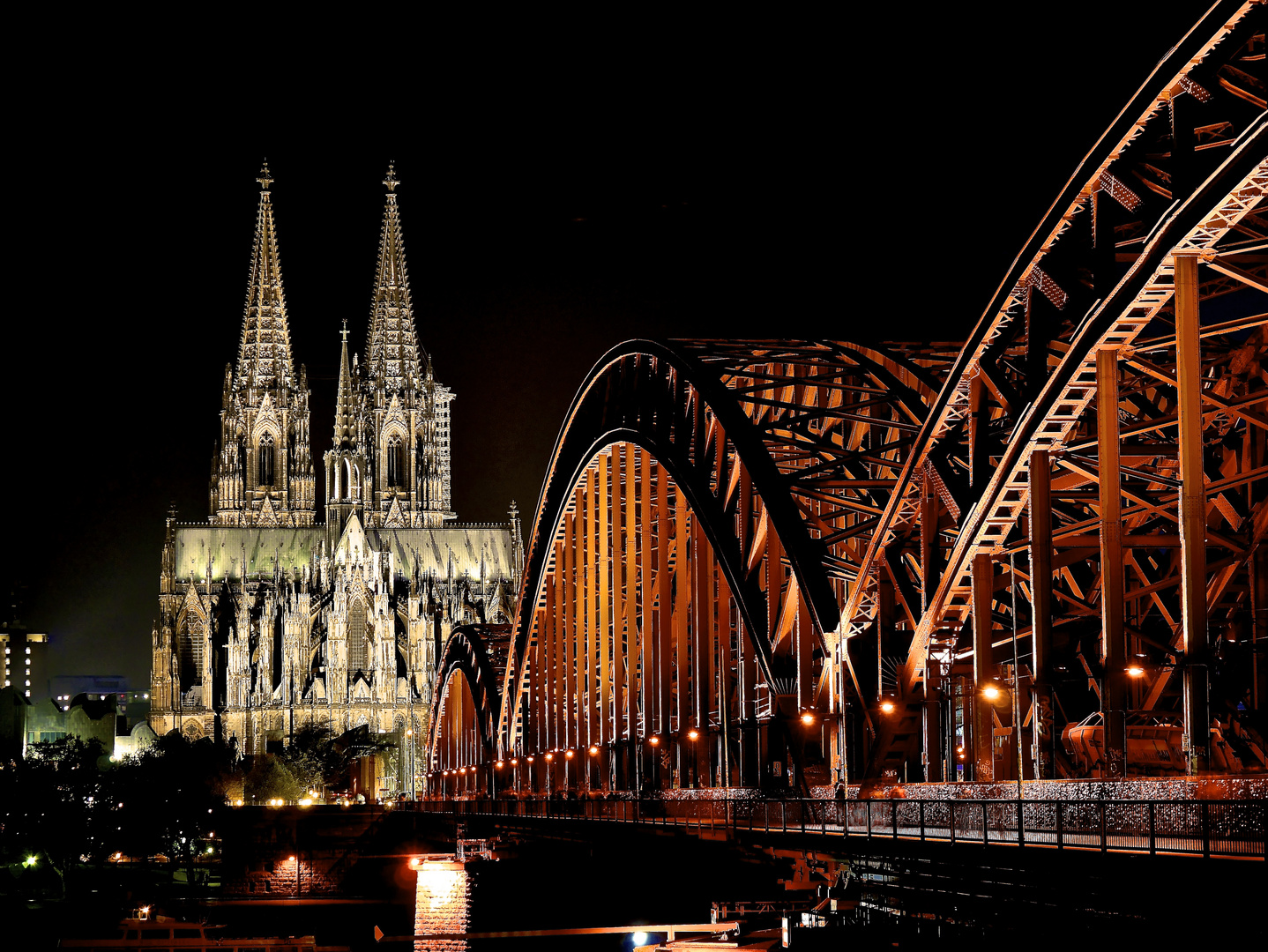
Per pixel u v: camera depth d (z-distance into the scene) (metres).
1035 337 39.53
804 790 54.12
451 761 180.50
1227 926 24.61
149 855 181.50
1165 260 33.94
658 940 64.81
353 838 173.12
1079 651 49.41
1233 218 32.44
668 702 76.81
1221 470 46.47
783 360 62.31
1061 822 29.56
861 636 53.00
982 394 43.41
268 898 149.88
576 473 96.62
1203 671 33.19
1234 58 32.62
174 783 178.00
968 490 44.50
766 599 60.28
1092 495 46.19
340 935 125.44
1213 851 26.22
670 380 73.75
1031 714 46.44
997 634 45.41
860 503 54.34
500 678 147.12
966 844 33.12
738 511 63.44
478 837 112.69
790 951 39.44
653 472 93.69
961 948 33.75
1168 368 43.78
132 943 87.50
